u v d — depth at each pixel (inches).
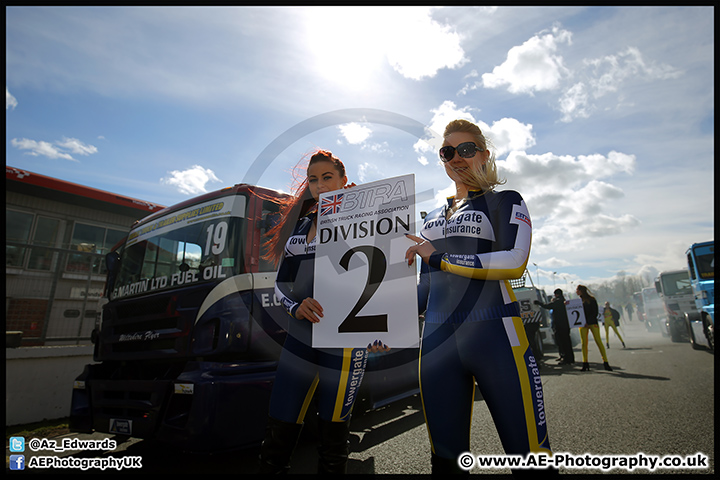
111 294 154.9
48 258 236.7
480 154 64.7
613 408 168.6
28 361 195.0
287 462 66.0
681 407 163.8
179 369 116.0
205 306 114.6
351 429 160.4
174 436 103.7
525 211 59.6
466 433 57.6
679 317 572.4
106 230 301.1
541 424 54.0
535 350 366.9
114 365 139.2
